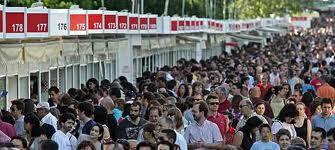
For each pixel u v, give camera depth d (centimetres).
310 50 7838
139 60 4838
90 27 3042
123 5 5544
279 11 12731
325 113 2359
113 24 3366
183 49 6325
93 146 1711
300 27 14388
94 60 3888
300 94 3008
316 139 1969
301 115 2273
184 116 2402
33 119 1916
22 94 2950
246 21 8044
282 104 2762
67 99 2353
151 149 1628
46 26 2433
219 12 8956
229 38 8188
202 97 2606
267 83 3325
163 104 2317
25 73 2959
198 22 5397
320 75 3881
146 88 2859
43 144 1666
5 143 1524
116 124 2197
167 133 1812
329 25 17500
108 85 3027
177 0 6775
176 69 4072
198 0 7281
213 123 2119
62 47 3112
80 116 2044
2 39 2439
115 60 4228
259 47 7894
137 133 2145
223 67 4616
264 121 2144
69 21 2770
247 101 2242
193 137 2108
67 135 1925
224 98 2692
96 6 5038
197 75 3659
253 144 1984
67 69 3469
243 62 4947
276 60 5594
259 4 11519
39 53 2784
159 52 5488
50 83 3247
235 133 2125
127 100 2744
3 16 2203
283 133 1973
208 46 7131
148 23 4125
